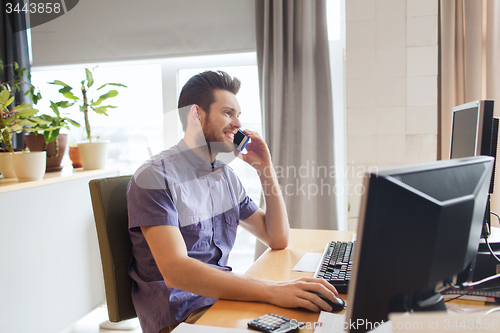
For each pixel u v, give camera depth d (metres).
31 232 1.60
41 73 2.82
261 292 0.78
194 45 2.47
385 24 1.97
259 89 2.27
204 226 1.03
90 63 2.67
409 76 1.97
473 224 0.63
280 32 2.18
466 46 1.97
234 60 2.55
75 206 1.84
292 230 1.45
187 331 0.65
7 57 2.69
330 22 2.34
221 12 2.42
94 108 2.03
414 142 1.99
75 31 2.67
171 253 0.85
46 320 1.67
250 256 2.52
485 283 0.73
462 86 2.01
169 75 2.64
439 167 0.58
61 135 2.00
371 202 0.50
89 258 1.94
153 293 0.95
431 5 1.92
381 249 0.51
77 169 2.09
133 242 1.00
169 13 2.50
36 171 1.65
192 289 0.81
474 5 1.94
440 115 2.05
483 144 0.95
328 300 0.73
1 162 1.73
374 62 2.00
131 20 2.57
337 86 2.36
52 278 1.71
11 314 1.51
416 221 0.53
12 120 1.74
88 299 1.93
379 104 2.01
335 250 1.06
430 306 0.59
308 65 2.18
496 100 1.94
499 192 1.90
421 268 0.56
